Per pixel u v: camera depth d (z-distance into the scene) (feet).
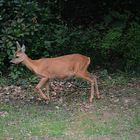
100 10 57.47
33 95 39.27
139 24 53.83
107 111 35.47
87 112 35.29
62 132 31.48
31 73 43.93
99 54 49.57
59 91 40.32
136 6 56.59
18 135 30.94
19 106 36.65
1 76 43.65
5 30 43.86
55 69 37.91
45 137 30.71
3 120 33.63
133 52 47.09
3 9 45.14
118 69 46.96
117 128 32.22
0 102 37.60
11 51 43.42
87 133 31.35
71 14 57.16
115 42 48.75
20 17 45.14
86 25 56.24
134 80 43.34
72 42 49.88
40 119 33.78
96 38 50.70
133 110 35.55
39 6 50.78
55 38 47.91
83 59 38.32
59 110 35.76
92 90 37.83
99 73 45.50
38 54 45.98
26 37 44.91
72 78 42.78
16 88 40.83
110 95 39.14
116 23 53.42
